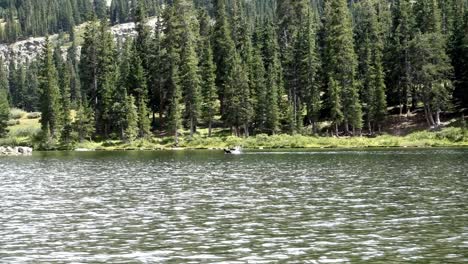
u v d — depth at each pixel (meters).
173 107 109.44
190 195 34.09
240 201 30.91
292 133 107.62
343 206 28.34
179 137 113.94
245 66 112.69
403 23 109.56
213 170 53.88
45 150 116.75
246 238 20.72
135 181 44.16
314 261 17.12
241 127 116.44
